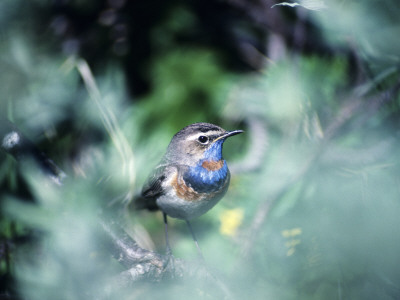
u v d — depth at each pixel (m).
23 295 6.38
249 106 11.93
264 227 8.77
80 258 6.19
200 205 9.76
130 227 9.47
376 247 7.83
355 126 9.23
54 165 8.29
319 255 8.32
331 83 9.99
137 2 15.18
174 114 14.26
